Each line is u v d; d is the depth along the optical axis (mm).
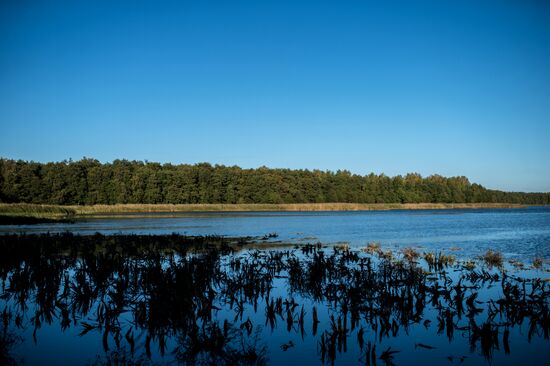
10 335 12750
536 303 15773
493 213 107625
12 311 15195
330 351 11344
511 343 12297
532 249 32562
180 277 17469
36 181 108500
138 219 71188
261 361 10945
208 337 12305
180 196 124500
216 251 29062
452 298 16906
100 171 117188
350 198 149000
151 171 122250
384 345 12125
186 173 126875
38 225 54625
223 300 16484
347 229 52750
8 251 26156
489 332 12539
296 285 18969
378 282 18469
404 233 46906
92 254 24766
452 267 23766
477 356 11375
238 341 12273
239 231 48844
